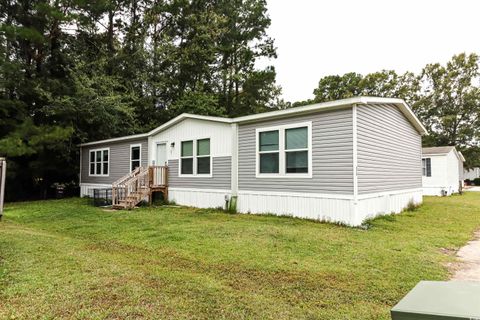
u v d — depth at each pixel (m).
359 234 7.08
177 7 22.97
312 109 8.85
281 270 4.62
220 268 4.74
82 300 3.48
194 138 12.64
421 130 13.15
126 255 5.53
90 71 18.92
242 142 10.88
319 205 8.80
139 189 12.89
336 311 3.30
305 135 9.24
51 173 19.08
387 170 10.12
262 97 27.89
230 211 10.71
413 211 11.12
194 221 8.86
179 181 13.25
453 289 1.58
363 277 4.34
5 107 14.24
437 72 35.22
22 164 17.66
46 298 3.53
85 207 12.80
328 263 4.95
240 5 26.78
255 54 27.45
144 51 21.52
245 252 5.57
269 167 10.12
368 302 3.55
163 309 3.29
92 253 5.57
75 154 19.31
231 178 11.03
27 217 10.29
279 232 7.13
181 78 23.89
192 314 3.19
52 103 16.20
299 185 9.28
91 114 17.14
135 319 3.08
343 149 8.38
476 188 29.72
